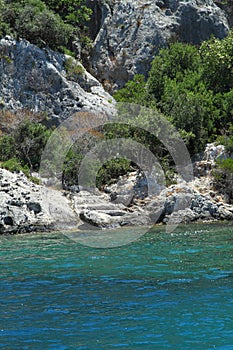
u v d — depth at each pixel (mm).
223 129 37375
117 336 10812
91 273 16719
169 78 40688
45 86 39438
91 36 49031
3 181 28672
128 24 47781
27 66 39375
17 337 10812
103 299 13523
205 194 32031
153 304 13000
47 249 21562
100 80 47281
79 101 39625
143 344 10383
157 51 46438
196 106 36938
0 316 12164
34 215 27750
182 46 43094
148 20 47281
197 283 15141
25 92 38969
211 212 30891
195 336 10766
